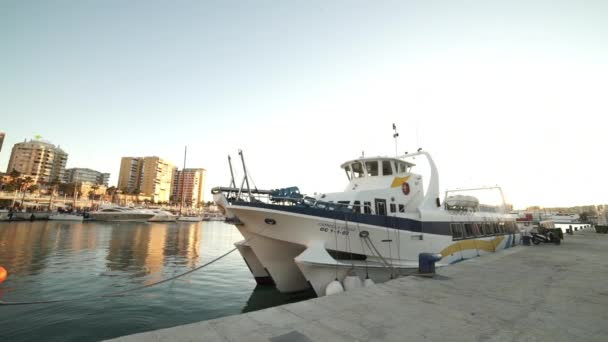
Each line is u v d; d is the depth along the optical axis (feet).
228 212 39.37
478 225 56.08
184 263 69.46
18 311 34.19
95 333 28.40
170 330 13.88
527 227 102.99
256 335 13.66
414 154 52.21
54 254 74.38
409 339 13.66
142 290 44.21
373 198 40.73
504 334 14.48
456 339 13.78
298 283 41.57
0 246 83.76
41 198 316.19
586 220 313.12
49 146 485.97
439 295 21.34
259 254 38.68
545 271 32.12
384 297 20.52
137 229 179.32
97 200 404.57
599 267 35.12
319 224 34.68
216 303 38.42
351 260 36.27
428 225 42.73
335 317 16.34
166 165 565.94
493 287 24.09
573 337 14.29
